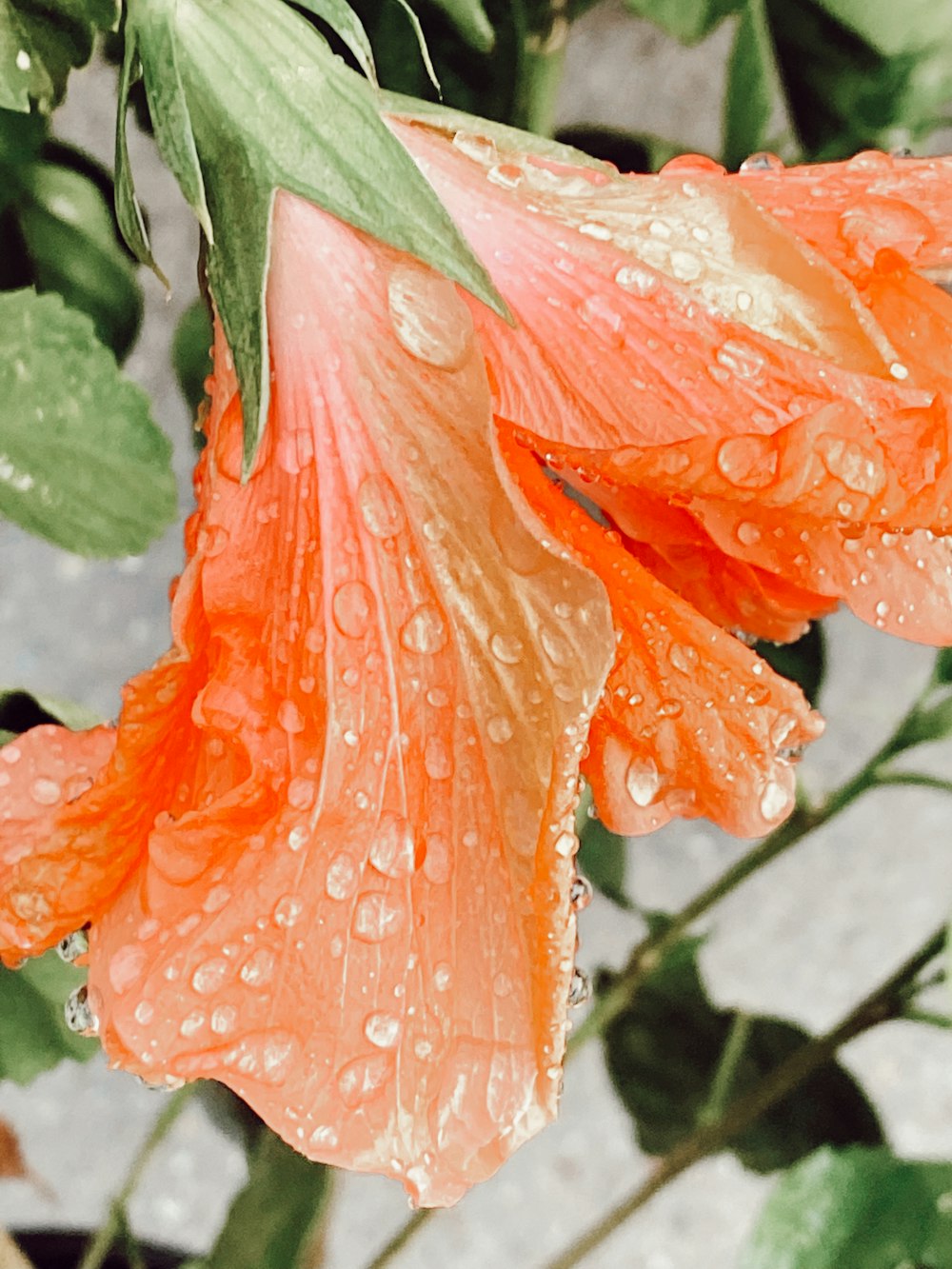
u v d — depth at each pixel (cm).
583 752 19
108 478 23
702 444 18
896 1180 27
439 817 19
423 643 19
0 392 23
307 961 19
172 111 19
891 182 20
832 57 26
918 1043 69
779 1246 27
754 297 19
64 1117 64
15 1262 30
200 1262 30
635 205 20
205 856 19
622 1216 32
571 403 19
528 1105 19
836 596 20
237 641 19
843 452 18
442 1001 19
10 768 21
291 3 20
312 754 19
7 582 68
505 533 19
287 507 19
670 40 64
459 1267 64
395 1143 19
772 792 20
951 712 29
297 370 19
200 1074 18
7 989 27
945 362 19
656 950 33
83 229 26
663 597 20
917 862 72
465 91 24
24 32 21
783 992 69
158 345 62
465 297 19
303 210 19
